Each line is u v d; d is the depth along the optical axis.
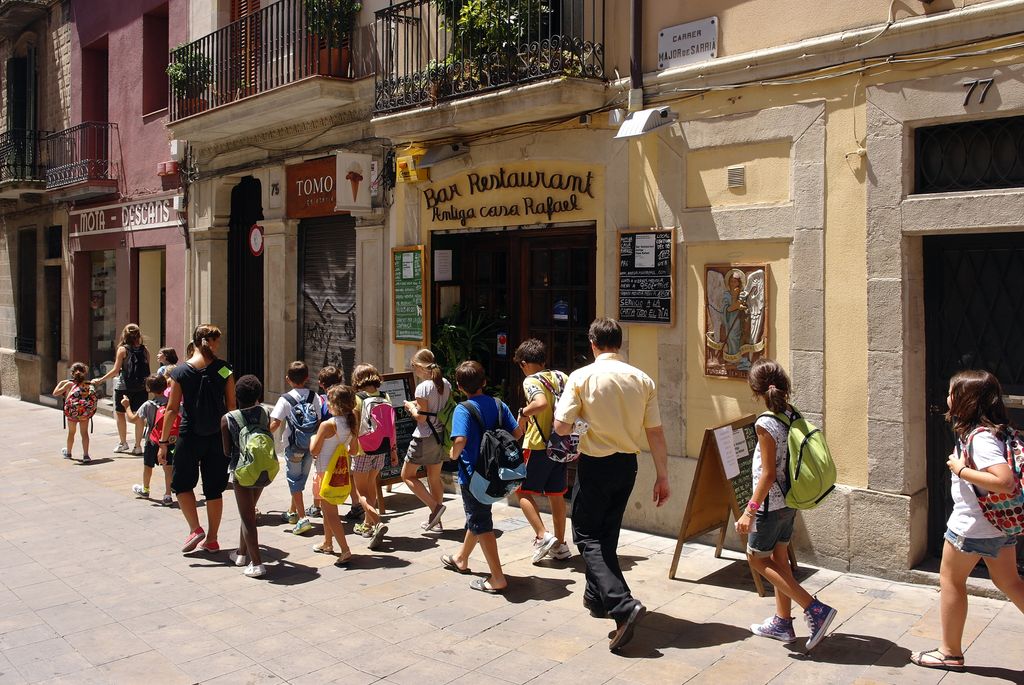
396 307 10.49
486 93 8.56
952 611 4.79
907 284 6.31
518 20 8.46
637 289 7.88
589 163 8.30
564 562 7.20
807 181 6.74
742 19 7.14
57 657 5.45
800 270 6.79
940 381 6.47
